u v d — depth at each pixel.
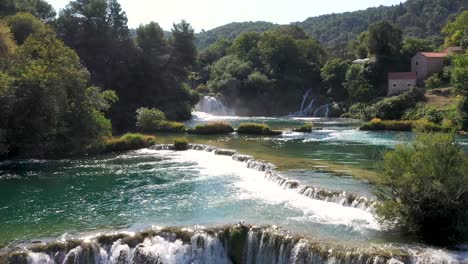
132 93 87.31
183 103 91.31
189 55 102.94
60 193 33.41
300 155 45.56
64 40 86.06
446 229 22.66
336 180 33.38
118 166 42.88
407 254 20.50
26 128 46.03
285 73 126.00
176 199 31.31
